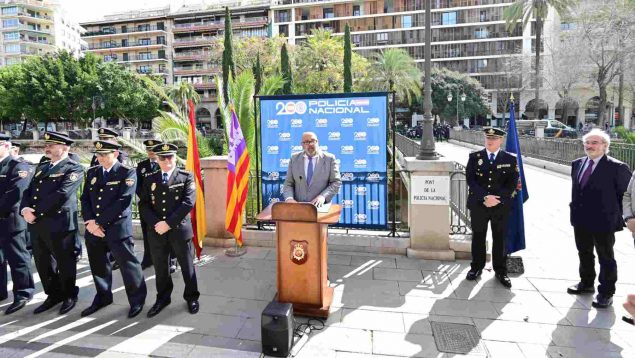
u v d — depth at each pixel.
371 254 5.75
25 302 4.32
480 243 4.72
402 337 3.52
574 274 4.95
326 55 31.69
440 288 4.55
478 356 3.22
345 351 3.31
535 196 10.30
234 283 4.80
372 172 5.82
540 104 47.56
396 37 59.16
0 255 4.42
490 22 55.72
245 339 3.53
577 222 4.20
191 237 4.21
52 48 78.19
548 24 45.88
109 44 72.88
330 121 5.89
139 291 4.11
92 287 4.80
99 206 4.03
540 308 4.04
